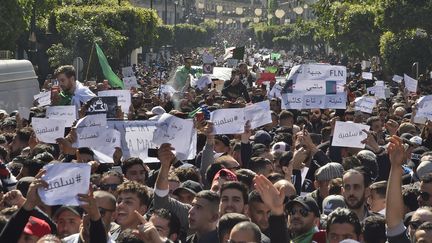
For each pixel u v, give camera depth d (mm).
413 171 14445
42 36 58750
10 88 28266
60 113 16234
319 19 93875
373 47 75250
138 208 10211
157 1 195750
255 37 184375
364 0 79375
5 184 12328
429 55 59406
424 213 9711
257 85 37781
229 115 14891
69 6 70438
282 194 9062
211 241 10148
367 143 15023
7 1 50656
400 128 18562
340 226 9383
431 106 17891
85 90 16781
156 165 14875
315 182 13039
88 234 9172
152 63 97000
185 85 31781
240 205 10305
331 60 99062
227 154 14438
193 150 13766
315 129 22203
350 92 30422
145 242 8727
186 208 10961
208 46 190000
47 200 8703
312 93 19969
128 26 73062
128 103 20406
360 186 11164
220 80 37156
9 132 19109
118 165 14383
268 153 14195
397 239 9586
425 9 56438
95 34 62812
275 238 9000
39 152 14508
